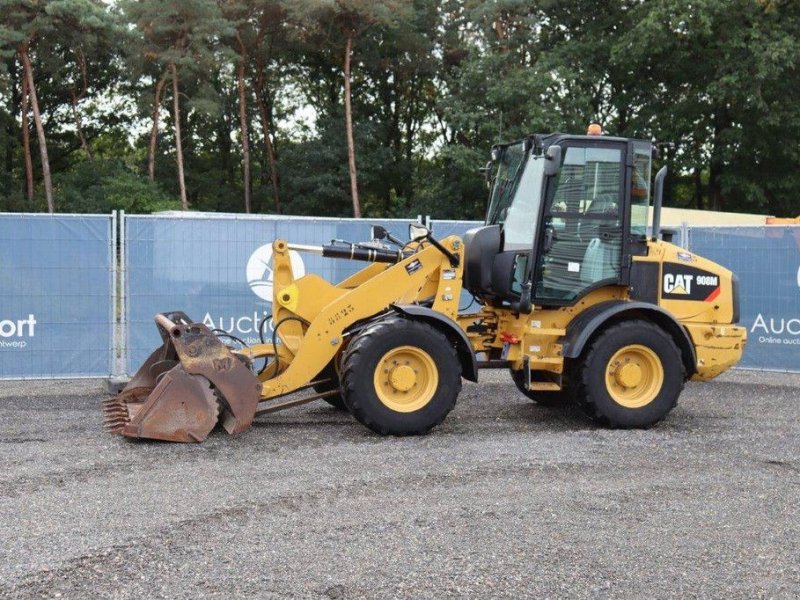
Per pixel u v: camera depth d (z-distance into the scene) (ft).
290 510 17.89
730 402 32.07
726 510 18.20
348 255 27.22
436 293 26.73
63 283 33.50
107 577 14.34
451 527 16.88
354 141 137.69
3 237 32.94
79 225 33.58
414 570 14.69
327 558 15.21
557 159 25.16
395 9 123.34
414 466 21.40
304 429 26.02
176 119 120.88
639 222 27.35
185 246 34.53
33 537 16.16
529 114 110.32
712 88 104.53
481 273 26.94
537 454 22.76
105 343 33.96
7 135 138.72
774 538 16.49
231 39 128.88
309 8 118.73
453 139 151.02
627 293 27.20
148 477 20.33
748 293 37.83
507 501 18.61
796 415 29.48
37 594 13.66
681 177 126.21
